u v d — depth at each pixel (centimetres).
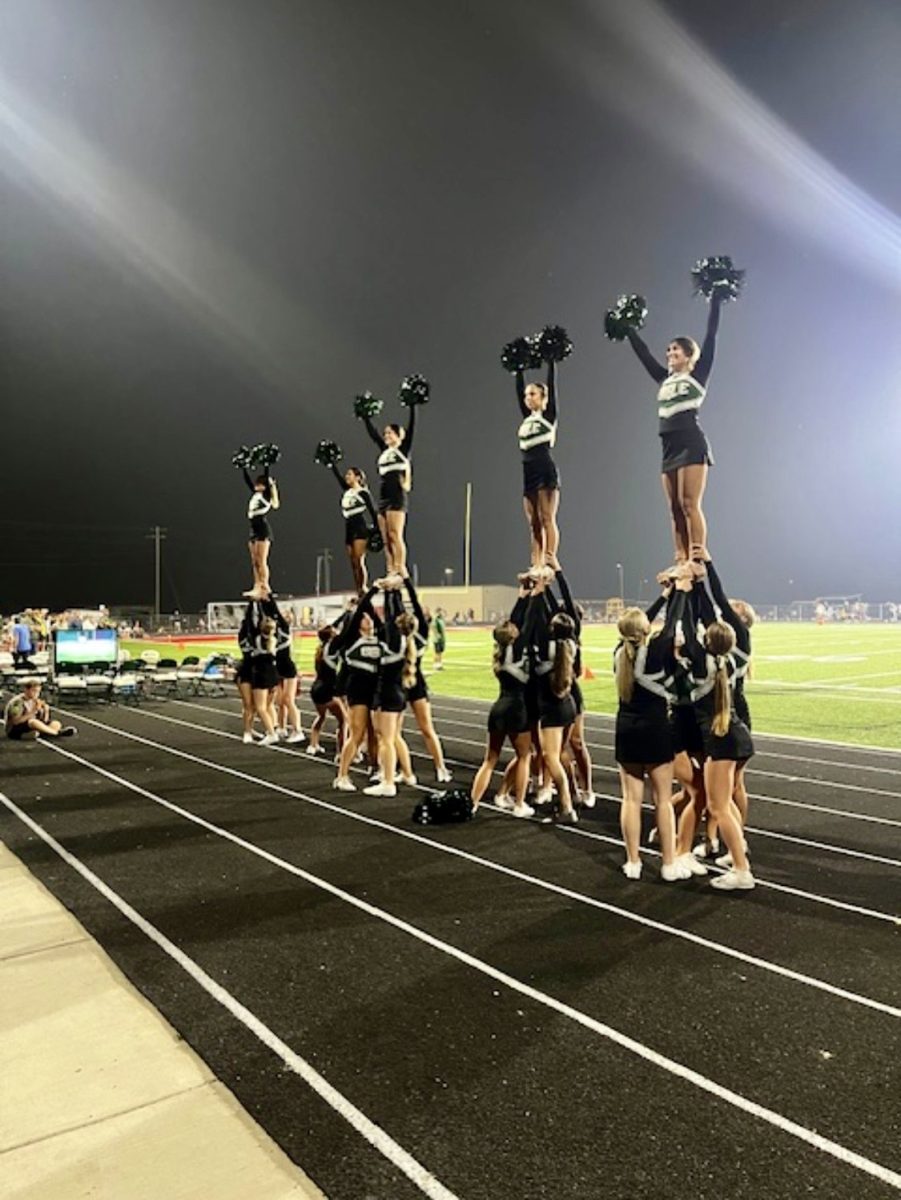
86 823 869
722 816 673
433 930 586
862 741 1390
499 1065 413
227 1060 415
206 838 815
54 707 1905
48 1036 436
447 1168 337
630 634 694
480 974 516
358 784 1068
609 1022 457
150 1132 357
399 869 723
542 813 929
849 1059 420
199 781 1084
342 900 644
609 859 755
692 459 797
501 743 907
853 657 3089
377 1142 353
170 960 531
